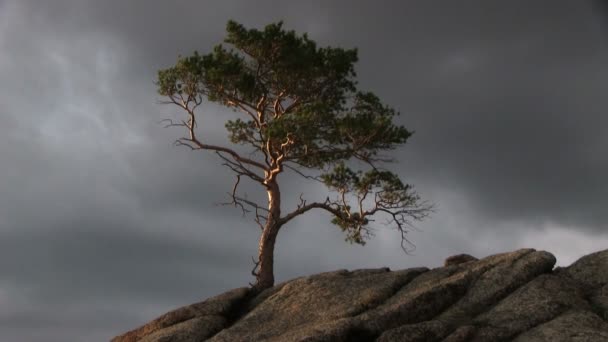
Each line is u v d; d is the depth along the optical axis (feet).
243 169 100.27
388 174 104.32
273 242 99.40
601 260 65.36
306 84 102.89
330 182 105.29
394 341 55.83
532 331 55.11
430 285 65.92
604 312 58.13
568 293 60.34
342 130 96.89
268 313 70.59
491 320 58.13
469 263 70.59
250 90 99.50
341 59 100.42
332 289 71.05
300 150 101.86
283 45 96.99
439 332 56.59
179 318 75.05
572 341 52.26
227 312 75.31
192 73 96.53
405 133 98.58
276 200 100.63
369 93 104.78
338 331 59.06
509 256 67.92
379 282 70.18
